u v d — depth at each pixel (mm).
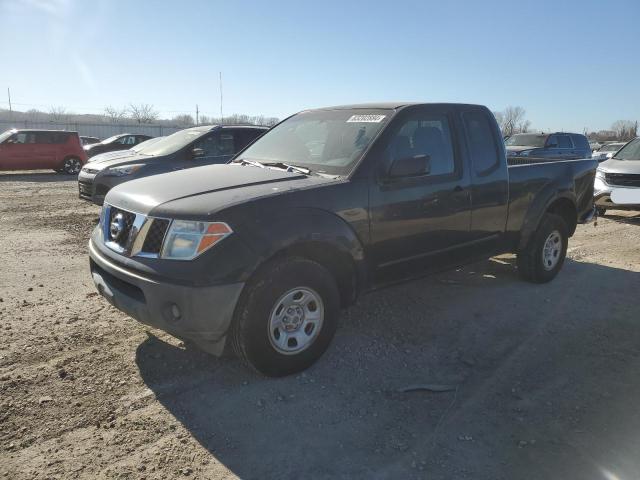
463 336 4312
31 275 5715
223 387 3412
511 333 4402
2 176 18938
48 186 15570
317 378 3547
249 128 9578
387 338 4230
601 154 23453
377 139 3967
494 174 4848
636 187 9766
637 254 7332
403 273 4195
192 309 3059
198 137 9016
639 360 3930
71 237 7816
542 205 5438
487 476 2613
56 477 2543
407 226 4086
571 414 3180
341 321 4555
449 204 4402
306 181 3707
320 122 4625
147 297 3162
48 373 3520
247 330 3250
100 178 8547
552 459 2748
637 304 5164
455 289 5516
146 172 8469
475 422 3080
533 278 5664
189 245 3111
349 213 3686
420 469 2658
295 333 3523
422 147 4281
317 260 3670
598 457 2766
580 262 6824
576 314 4863
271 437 2904
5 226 8672
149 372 3578
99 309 4695
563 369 3768
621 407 3264
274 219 3293
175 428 2967
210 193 3416
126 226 3467
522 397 3371
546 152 16812
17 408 3102
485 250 4957
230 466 2664
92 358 3754
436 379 3588
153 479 2555
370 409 3199
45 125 44000
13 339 4016
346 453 2779
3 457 2674
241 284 3135
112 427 2961
